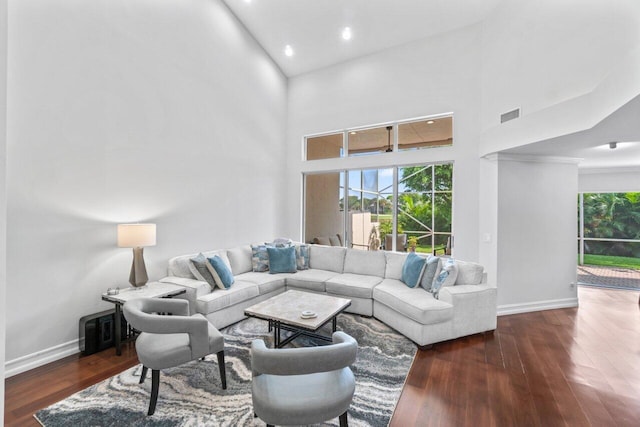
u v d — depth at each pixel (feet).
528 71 11.85
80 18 10.02
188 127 14.11
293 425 5.42
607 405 7.34
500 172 13.93
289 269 15.52
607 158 15.55
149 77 12.35
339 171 19.66
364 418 6.79
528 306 14.32
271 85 19.70
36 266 9.06
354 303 13.33
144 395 7.58
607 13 8.69
